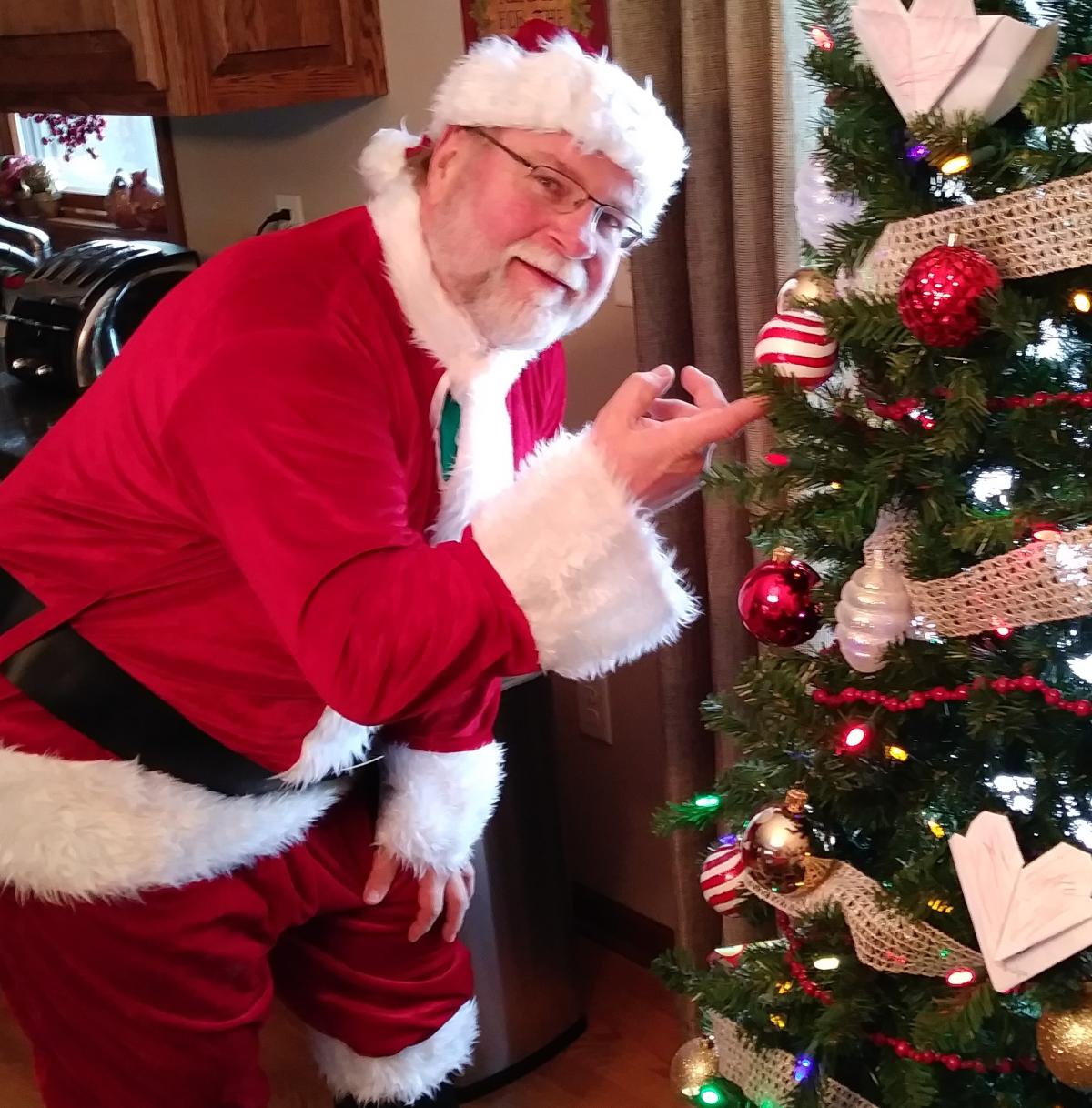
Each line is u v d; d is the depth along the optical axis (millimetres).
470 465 1232
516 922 1841
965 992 1013
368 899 1389
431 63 1945
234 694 1192
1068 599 894
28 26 2123
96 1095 1321
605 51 1184
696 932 1760
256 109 2107
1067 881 918
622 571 1062
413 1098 1478
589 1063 1929
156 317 1184
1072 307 902
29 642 1190
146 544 1165
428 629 1015
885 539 1005
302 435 1027
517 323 1145
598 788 2115
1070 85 834
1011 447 953
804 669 1109
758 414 1020
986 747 1046
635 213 1154
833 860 1081
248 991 1345
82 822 1175
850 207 1082
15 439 2109
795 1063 1142
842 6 1021
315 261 1136
